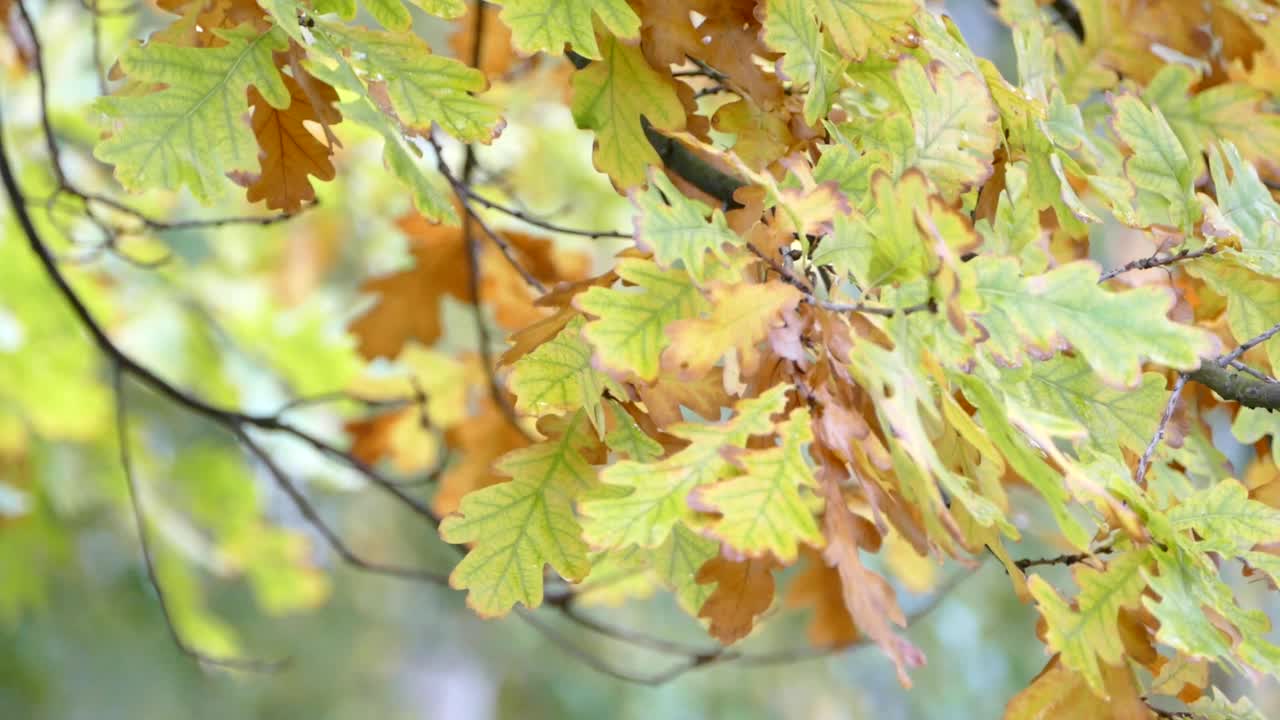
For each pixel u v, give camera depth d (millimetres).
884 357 1999
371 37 2129
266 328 3641
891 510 2029
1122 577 2084
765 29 2137
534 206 3400
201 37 2152
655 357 2049
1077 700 2086
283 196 2170
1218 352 2020
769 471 1995
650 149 2182
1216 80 2445
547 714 7793
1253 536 2100
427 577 2615
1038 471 2027
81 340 3689
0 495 3986
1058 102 2254
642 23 2174
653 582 2691
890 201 2020
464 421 2650
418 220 2643
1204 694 2139
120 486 4062
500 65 2631
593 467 2135
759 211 2113
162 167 2090
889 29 2162
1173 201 2229
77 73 3270
